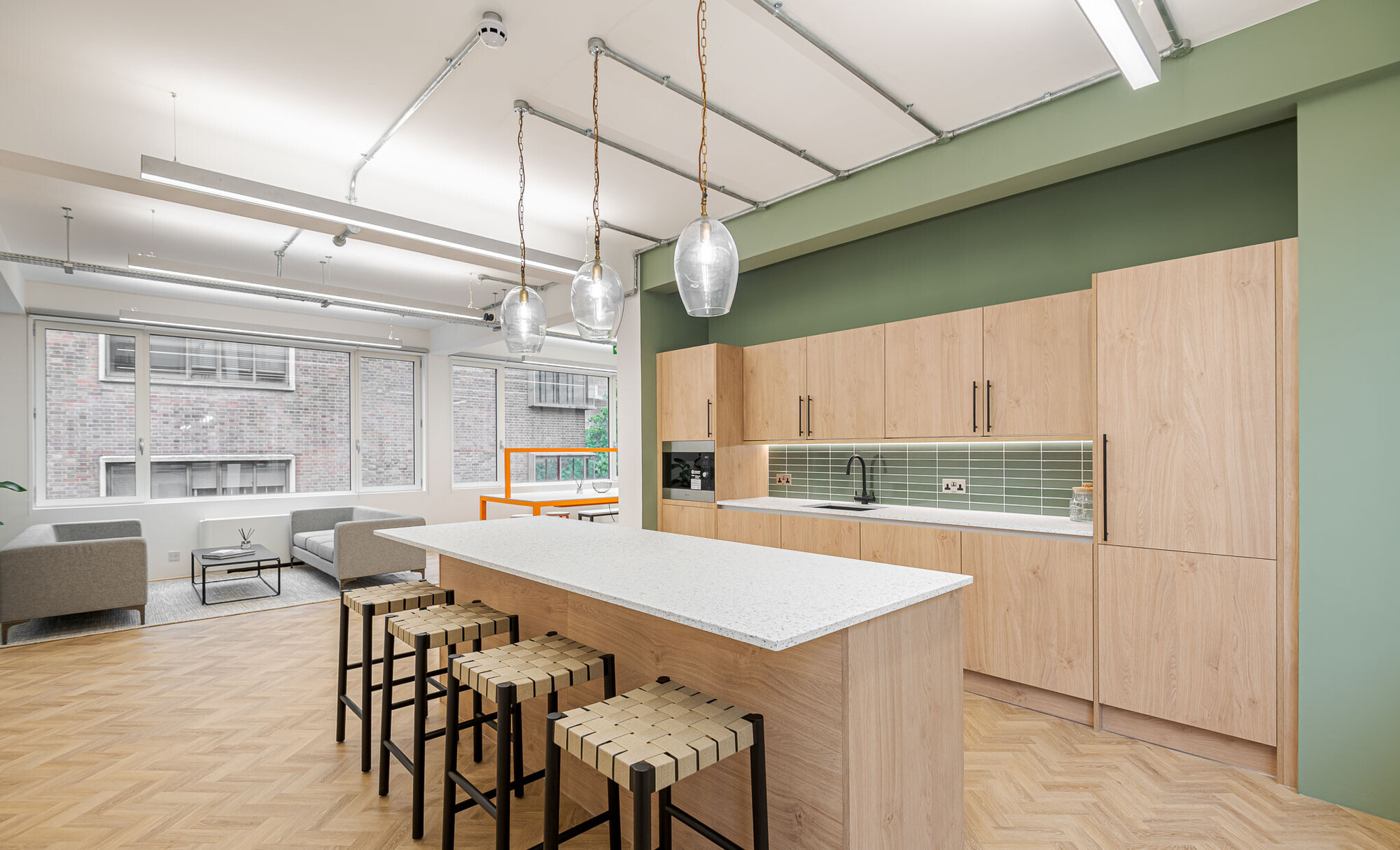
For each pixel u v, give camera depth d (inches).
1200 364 108.0
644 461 218.1
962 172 139.9
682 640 80.7
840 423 174.9
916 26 105.8
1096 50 112.1
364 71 116.1
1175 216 131.6
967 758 109.2
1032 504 152.1
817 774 65.2
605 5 100.1
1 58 110.0
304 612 211.2
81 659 163.0
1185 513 109.2
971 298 163.3
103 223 182.9
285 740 116.4
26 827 89.4
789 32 107.0
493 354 354.3
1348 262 94.3
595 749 57.7
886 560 152.4
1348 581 93.2
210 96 123.1
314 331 279.6
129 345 263.7
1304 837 86.1
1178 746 111.6
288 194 128.6
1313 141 98.3
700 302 84.4
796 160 153.7
